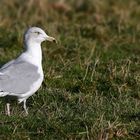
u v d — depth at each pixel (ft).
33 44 52.80
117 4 89.92
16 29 75.41
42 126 48.16
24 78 50.26
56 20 82.07
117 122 48.70
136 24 81.20
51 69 61.82
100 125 47.57
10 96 50.06
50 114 50.14
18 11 83.66
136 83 59.00
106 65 63.72
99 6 88.22
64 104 53.26
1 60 64.75
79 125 48.70
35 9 85.15
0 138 46.19
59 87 58.13
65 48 68.74
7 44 70.38
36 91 55.62
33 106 53.16
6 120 48.49
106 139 45.80
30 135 47.06
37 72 51.29
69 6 87.71
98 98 54.80
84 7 88.28
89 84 58.59
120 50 70.54
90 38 74.59
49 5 86.69
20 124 48.06
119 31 76.69
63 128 47.96
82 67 62.69
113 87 57.82
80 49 69.67
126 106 52.60
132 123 49.47
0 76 49.49
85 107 51.98
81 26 78.07
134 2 91.30
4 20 79.66
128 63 64.18
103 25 79.77
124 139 47.37
